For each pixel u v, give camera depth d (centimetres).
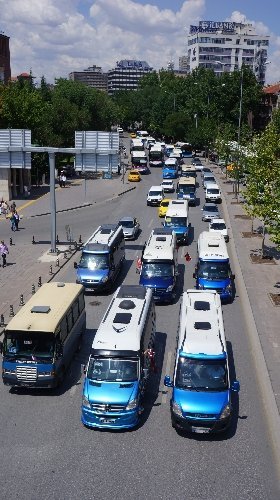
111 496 1271
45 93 8888
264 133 4484
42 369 1719
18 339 1730
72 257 3450
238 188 5925
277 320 2339
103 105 9394
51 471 1364
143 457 1426
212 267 2645
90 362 1636
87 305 2595
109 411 1533
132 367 1614
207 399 1527
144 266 2633
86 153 3281
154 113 12119
